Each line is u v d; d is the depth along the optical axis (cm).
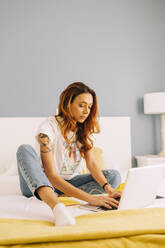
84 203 148
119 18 328
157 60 340
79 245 81
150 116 337
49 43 300
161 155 317
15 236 80
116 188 172
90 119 163
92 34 316
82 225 92
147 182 127
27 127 276
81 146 166
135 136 329
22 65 290
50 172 138
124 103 326
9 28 288
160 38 341
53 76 299
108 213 104
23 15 292
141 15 337
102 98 317
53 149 154
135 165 328
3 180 205
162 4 341
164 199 156
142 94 334
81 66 311
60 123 154
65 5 307
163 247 82
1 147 268
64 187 133
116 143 304
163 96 298
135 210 106
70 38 308
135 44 334
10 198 155
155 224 91
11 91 285
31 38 294
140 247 81
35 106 292
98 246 81
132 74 331
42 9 299
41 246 80
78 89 152
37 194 120
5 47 286
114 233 83
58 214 100
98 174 161
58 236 80
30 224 96
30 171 122
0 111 281
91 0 317
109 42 323
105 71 320
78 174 174
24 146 135
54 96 299
